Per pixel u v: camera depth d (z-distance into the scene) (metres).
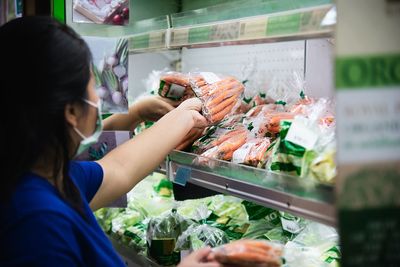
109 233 2.25
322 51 1.89
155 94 2.13
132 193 2.38
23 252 1.05
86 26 1.92
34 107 1.08
